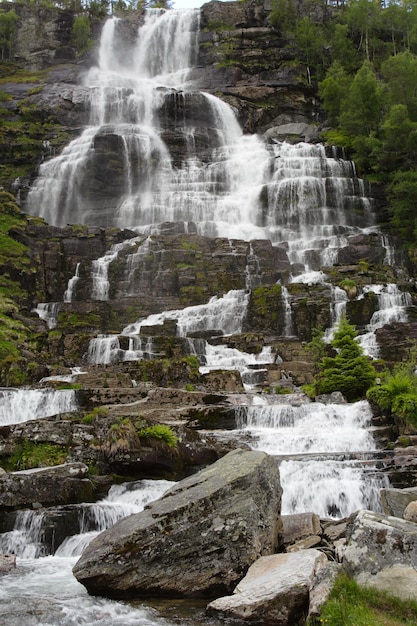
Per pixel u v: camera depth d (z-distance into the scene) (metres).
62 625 10.25
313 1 88.19
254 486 12.32
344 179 55.28
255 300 37.56
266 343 33.59
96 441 18.34
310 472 18.08
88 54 85.00
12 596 11.61
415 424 20.77
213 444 19.33
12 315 36.38
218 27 85.06
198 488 12.63
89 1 99.56
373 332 33.66
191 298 41.06
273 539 12.33
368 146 58.66
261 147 63.50
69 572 13.20
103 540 12.29
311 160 58.00
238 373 27.72
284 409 22.36
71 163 57.59
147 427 18.67
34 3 91.88
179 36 85.50
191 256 43.31
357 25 82.94
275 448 20.47
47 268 43.50
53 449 18.39
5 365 28.95
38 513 15.14
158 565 11.71
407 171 54.47
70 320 38.16
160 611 10.88
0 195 50.16
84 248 45.44
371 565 9.72
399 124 56.59
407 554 9.66
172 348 32.00
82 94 70.19
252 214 54.03
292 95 76.31
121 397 23.97
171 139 62.19
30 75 82.12
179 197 54.59
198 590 11.48
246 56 80.69
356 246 47.06
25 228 45.41
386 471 18.09
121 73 85.38
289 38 82.56
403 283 40.34
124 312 39.72
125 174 58.41
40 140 64.44
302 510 17.59
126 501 17.12
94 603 11.30
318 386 25.25
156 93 69.88
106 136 59.22
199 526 11.89
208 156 62.28
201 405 23.20
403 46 84.50
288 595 9.98
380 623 8.62
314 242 48.66
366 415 22.08
